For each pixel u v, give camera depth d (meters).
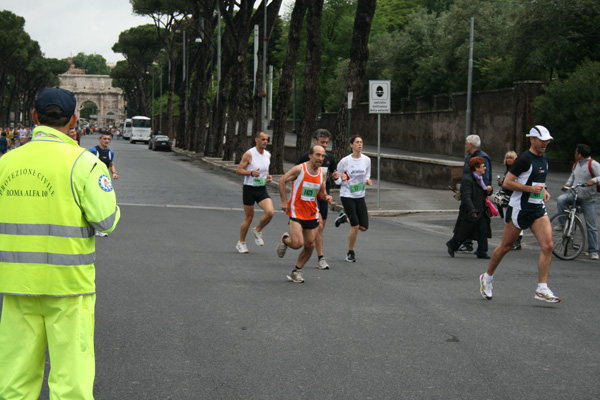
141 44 98.38
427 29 55.12
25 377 3.54
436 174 24.19
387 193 22.41
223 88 45.03
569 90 31.38
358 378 4.99
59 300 3.49
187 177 30.52
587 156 11.55
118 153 54.94
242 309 7.08
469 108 38.66
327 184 22.72
